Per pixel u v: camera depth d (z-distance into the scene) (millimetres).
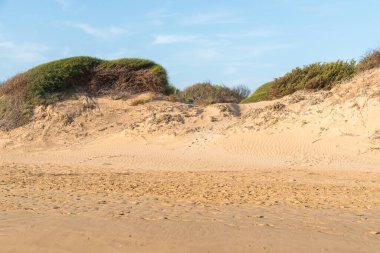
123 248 6598
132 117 30125
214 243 6793
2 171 18250
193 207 9602
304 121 24172
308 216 8680
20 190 12398
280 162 20219
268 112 26000
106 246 6680
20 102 31672
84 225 7699
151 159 21938
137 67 34562
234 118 27859
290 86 32625
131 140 26547
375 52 29266
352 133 21984
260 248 6602
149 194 11672
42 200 10492
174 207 9586
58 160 22734
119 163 21125
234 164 20078
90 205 9758
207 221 8102
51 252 6516
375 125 21703
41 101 31328
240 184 14188
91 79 33438
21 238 7012
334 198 11188
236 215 8703
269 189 12914
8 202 10156
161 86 34031
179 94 36219
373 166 18531
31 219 8156
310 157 20688
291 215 8758
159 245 6703
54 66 33469
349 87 25312
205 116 28422
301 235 7227
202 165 20031
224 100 37000
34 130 29219
